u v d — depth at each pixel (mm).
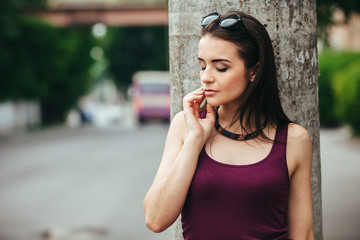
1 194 8172
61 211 6965
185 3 1980
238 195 1524
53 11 30203
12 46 23438
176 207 1542
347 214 5832
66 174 10102
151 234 5809
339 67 17844
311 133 1956
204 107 1729
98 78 63906
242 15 1592
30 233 5953
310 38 1926
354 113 14055
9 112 25734
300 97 1914
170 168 1566
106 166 11117
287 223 1653
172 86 2059
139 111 25781
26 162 12180
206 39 1578
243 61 1570
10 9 22578
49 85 27734
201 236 1556
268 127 1644
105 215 6688
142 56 44281
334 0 4969
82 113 32844
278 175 1548
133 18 30750
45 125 29625
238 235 1524
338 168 9062
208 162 1569
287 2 1867
